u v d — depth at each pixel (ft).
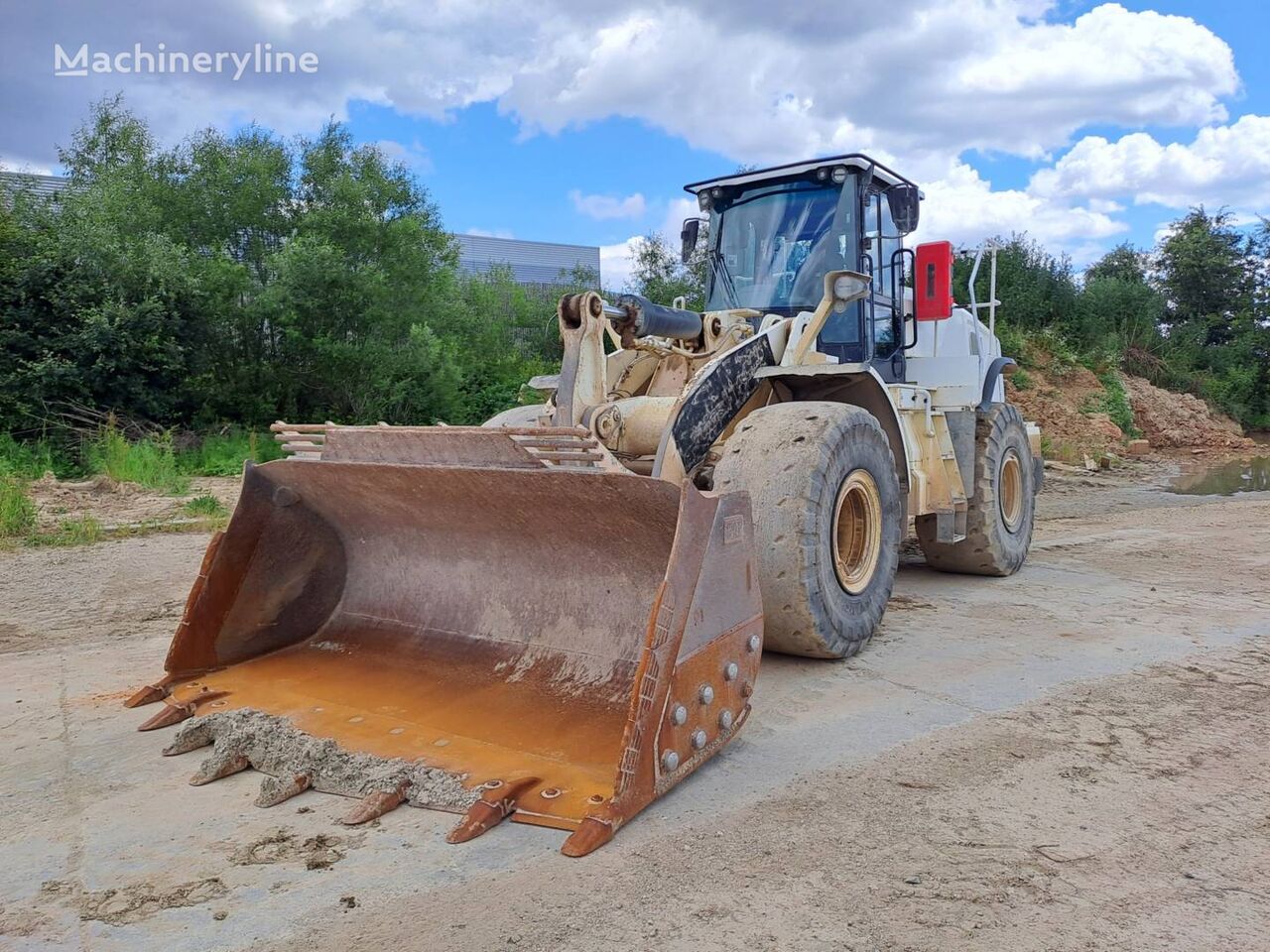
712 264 20.90
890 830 9.46
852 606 15.01
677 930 7.72
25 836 9.45
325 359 53.42
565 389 14.49
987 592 21.08
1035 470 25.36
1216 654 15.76
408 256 56.90
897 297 21.34
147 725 12.34
